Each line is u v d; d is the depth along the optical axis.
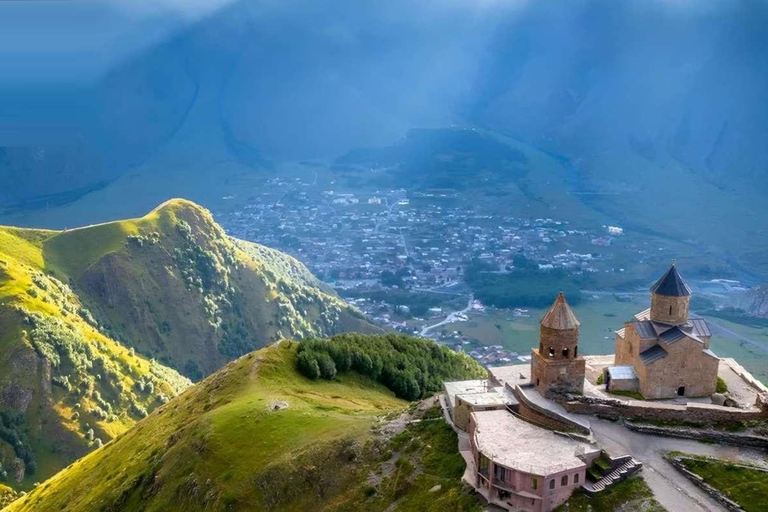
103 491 114.38
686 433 73.19
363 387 146.75
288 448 93.81
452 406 88.94
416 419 92.31
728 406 82.69
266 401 111.69
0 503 186.25
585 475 66.75
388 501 77.81
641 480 65.88
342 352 150.12
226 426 104.06
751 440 71.31
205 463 98.25
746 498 62.56
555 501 64.88
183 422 124.88
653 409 75.56
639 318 96.19
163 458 107.06
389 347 171.88
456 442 82.06
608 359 111.44
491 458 67.44
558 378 82.06
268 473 89.25
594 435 73.56
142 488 105.25
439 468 78.25
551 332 82.81
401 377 152.38
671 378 88.19
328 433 94.56
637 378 90.44
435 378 162.88
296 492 86.81
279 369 136.50
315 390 130.62
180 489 97.12
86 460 147.38
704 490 64.50
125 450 131.50
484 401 83.25
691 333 92.69
